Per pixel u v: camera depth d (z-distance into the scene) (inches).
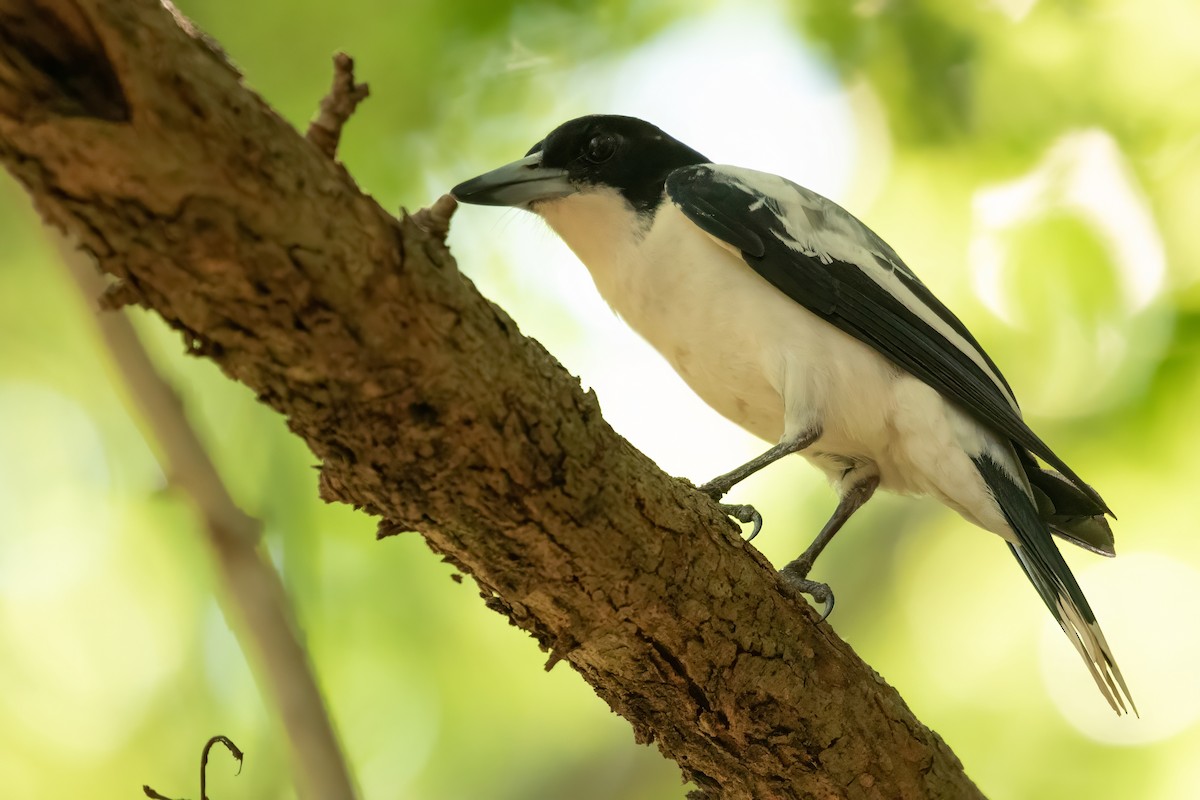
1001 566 488.1
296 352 159.2
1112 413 416.2
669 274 330.0
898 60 430.3
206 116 140.0
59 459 452.8
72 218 143.3
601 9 431.2
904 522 498.0
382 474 177.5
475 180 354.9
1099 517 336.2
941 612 486.3
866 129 441.4
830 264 320.8
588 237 350.0
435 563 414.6
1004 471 317.7
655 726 233.8
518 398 177.9
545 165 354.3
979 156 426.9
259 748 366.3
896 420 316.8
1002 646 477.4
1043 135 420.5
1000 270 424.2
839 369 314.3
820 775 235.0
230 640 393.4
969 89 426.6
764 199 328.5
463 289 168.6
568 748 439.2
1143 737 456.4
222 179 143.1
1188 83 412.2
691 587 212.1
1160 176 413.1
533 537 192.7
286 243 149.8
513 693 432.5
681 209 326.6
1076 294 415.5
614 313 353.4
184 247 145.7
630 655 217.9
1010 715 463.8
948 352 321.1
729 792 241.4
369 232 156.6
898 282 328.5
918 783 240.7
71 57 136.3
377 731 410.6
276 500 383.6
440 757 423.2
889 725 238.2
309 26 425.7
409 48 427.2
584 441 188.5
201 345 159.5
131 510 445.7
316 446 174.9
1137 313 412.8
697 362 330.6
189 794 386.6
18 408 452.8
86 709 429.1
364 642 410.0
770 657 224.4
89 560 445.4
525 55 432.1
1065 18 416.8
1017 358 425.7
